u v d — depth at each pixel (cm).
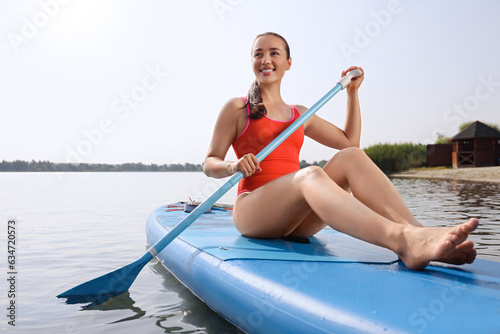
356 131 212
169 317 154
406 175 1567
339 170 151
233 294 128
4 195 884
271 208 162
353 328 88
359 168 146
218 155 191
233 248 161
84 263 245
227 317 135
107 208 587
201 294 152
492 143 1630
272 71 190
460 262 127
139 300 174
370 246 167
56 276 215
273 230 172
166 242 175
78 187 1278
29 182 1723
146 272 222
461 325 82
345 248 161
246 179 186
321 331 94
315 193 138
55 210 557
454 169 1578
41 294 183
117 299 176
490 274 122
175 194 918
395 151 1841
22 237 339
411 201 606
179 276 176
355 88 210
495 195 702
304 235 185
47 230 377
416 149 1841
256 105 185
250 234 182
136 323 148
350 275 120
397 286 108
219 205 348
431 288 106
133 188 1218
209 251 158
